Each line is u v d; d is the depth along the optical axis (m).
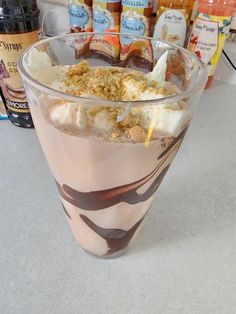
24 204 0.25
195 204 0.26
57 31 0.42
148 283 0.20
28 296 0.19
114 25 0.37
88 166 0.16
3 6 0.26
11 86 0.29
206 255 0.22
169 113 0.15
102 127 0.15
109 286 0.20
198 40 0.35
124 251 0.22
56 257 0.22
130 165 0.16
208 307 0.19
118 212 0.19
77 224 0.21
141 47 0.23
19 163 0.29
